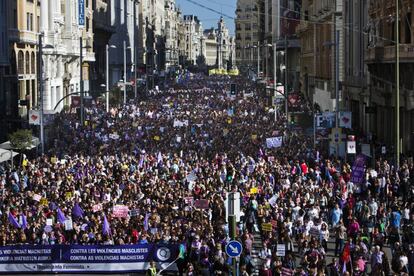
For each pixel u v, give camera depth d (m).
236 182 46.41
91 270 35.62
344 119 66.12
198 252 33.38
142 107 116.06
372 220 37.47
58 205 41.00
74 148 69.19
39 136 76.38
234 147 67.31
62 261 35.69
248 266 32.31
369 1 79.38
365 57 78.38
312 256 30.62
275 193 44.38
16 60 99.12
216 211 39.09
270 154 62.47
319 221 36.50
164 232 36.28
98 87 158.38
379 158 57.91
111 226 37.44
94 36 157.62
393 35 70.81
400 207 40.03
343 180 46.91
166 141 72.75
